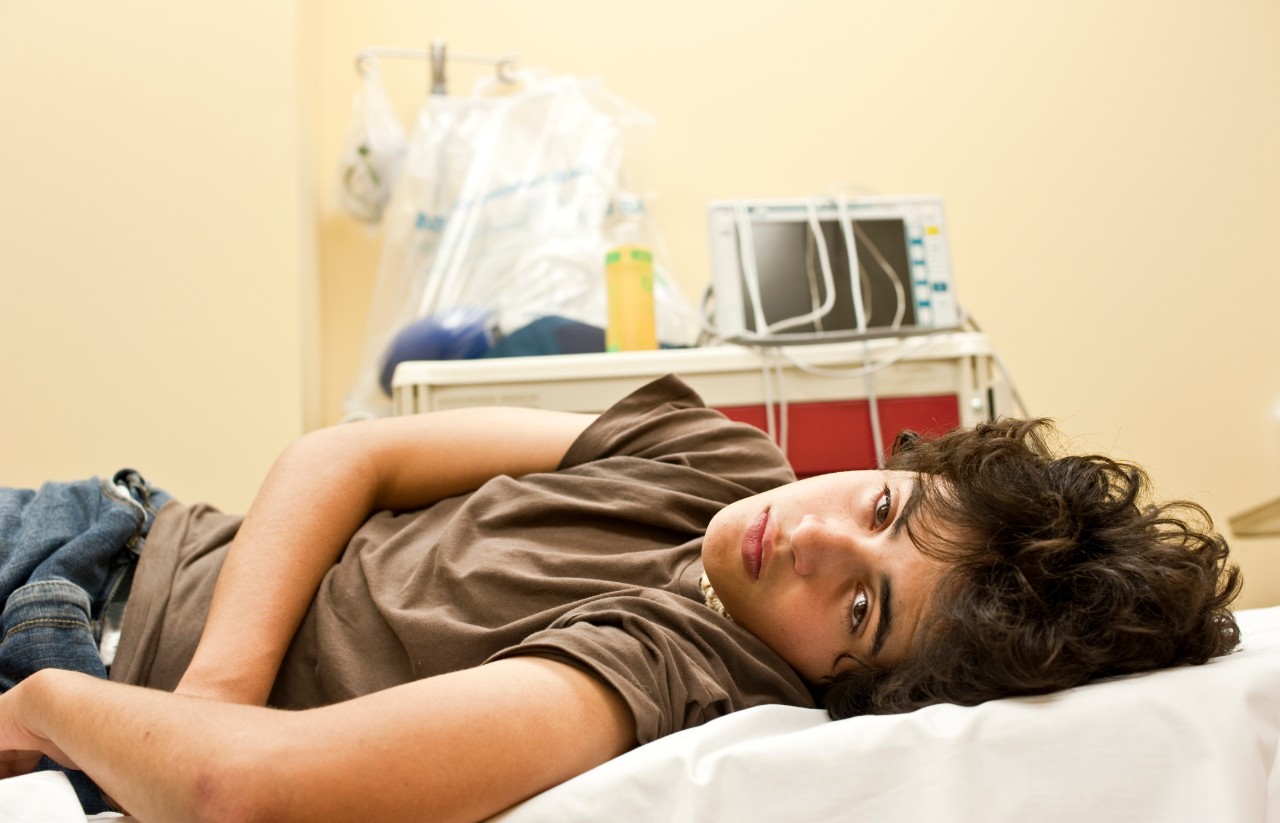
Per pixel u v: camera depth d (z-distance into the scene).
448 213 2.03
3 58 1.96
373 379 2.01
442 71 2.26
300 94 2.06
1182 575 0.88
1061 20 2.40
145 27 2.00
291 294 1.95
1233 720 0.71
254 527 1.08
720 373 1.69
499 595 1.04
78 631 1.02
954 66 2.38
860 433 1.70
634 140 2.26
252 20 2.01
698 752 0.76
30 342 1.90
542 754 0.75
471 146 2.04
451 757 0.70
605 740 0.81
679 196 2.34
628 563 1.08
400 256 2.04
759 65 2.38
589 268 1.92
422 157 2.05
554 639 0.84
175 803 0.67
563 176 2.02
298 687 1.04
